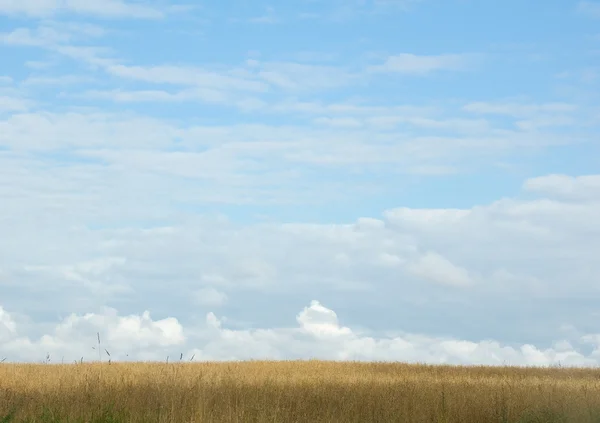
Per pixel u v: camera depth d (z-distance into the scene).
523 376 26.48
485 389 18.08
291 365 29.50
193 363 27.89
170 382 17.17
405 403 14.54
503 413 13.56
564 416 13.96
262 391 16.27
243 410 13.24
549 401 14.77
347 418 13.36
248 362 31.22
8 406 13.37
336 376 22.69
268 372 23.34
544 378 24.89
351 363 33.19
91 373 19.27
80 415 12.48
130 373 19.70
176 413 13.04
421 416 13.70
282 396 15.57
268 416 13.16
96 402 13.73
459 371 29.84
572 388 18.25
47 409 12.75
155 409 13.36
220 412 13.40
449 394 16.25
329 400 15.19
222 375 19.92
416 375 25.97
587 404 14.37
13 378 18.56
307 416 13.56
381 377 23.69
